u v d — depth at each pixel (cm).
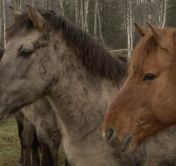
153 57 173
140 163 253
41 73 241
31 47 237
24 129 434
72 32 255
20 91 238
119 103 183
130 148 181
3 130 703
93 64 258
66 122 256
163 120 177
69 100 249
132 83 182
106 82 268
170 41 169
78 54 256
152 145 266
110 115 183
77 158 257
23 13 261
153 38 176
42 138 373
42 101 342
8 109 236
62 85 248
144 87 177
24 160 446
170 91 170
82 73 255
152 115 179
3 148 573
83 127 248
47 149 378
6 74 236
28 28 245
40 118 362
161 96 172
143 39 186
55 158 382
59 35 253
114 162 243
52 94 254
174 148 273
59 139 375
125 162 245
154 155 272
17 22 252
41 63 241
